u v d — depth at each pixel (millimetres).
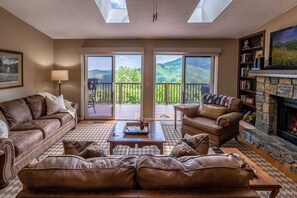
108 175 1284
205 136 2033
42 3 3879
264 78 4230
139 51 5734
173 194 1267
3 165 2598
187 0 3715
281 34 3896
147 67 5828
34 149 3318
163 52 5750
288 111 3857
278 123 4055
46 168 1298
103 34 5449
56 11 4191
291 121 3797
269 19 4414
